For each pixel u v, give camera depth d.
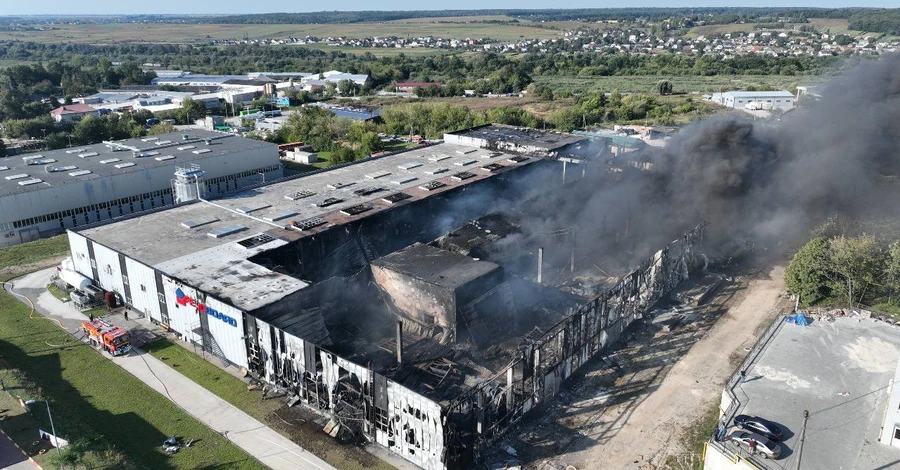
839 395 38.50
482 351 46.97
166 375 44.41
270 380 42.16
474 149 88.44
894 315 50.47
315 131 130.38
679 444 37.19
